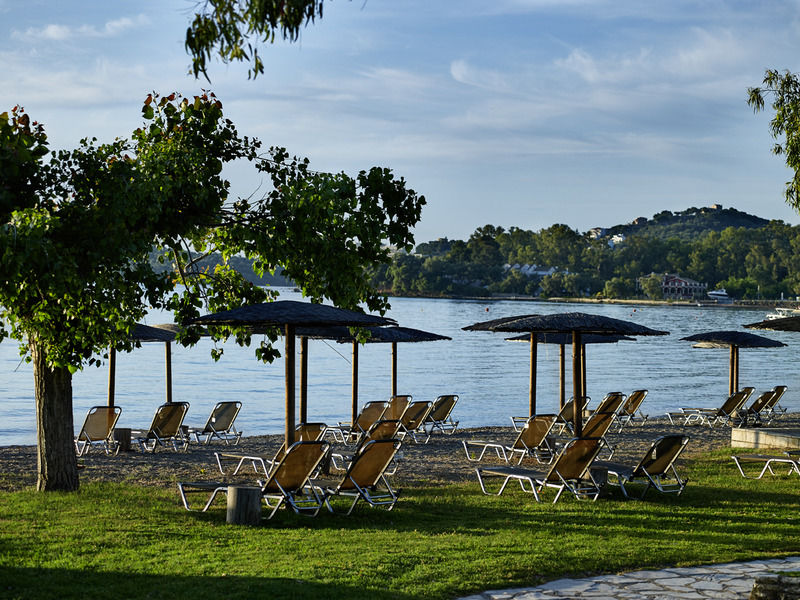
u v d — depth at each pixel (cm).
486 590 642
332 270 1080
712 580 674
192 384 3544
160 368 4391
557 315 1183
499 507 988
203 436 1823
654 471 1063
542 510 971
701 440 1734
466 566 696
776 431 1541
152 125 1041
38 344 1027
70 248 861
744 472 1291
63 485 1065
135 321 1045
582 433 1265
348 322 959
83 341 995
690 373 4344
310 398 3066
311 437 1212
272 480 902
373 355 5428
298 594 605
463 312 12206
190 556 716
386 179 1114
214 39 580
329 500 1017
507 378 3884
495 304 16788
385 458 942
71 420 1083
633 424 2112
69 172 924
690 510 977
